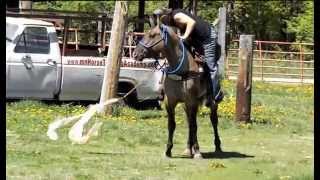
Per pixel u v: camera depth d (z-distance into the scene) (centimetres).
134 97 1905
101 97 1770
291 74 3111
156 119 1748
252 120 1809
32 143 1341
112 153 1284
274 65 3175
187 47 1210
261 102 2217
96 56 1927
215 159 1269
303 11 4797
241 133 1636
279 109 2083
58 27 2083
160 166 1169
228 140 1530
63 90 1834
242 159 1280
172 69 1196
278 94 2577
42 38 1819
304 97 2517
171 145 1259
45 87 1814
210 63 1227
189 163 1212
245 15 4747
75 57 1842
